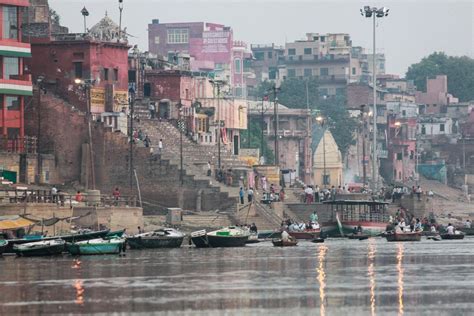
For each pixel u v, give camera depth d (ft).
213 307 461.37
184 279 538.47
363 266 594.24
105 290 504.43
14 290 506.07
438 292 494.59
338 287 510.99
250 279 538.47
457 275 552.41
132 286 515.91
